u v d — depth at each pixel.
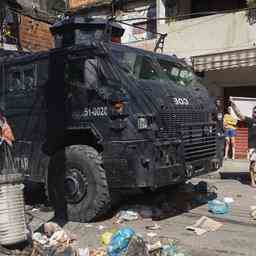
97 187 7.57
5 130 7.26
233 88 17.05
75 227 7.51
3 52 9.94
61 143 8.19
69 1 21.88
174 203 8.79
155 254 5.70
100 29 8.78
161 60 8.52
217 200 8.85
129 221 7.84
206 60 16.25
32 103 8.56
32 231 6.94
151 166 7.05
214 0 18.83
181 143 7.58
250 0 16.08
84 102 7.71
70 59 7.96
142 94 7.30
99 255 5.72
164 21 18.59
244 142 15.55
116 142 7.29
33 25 17.69
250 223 7.67
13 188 5.88
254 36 16.00
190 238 6.84
